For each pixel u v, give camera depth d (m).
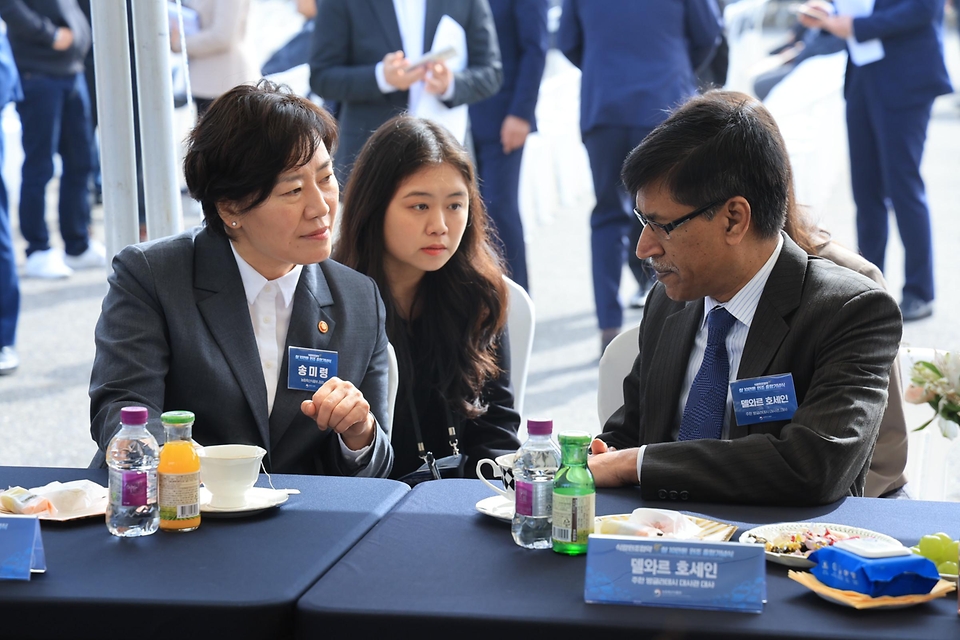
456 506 1.86
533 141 8.38
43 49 6.48
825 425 1.93
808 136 8.23
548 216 8.80
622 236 5.18
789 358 2.08
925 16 5.18
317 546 1.63
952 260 7.34
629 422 2.44
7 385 4.97
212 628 1.39
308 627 1.38
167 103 3.07
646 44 4.96
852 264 2.47
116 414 2.10
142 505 1.67
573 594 1.45
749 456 1.89
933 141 12.91
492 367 2.85
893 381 2.44
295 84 6.85
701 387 2.18
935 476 2.85
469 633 1.36
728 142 1.99
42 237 6.91
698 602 1.41
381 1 4.52
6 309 5.15
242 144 2.13
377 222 2.76
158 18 3.02
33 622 1.41
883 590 1.41
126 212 3.11
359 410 2.09
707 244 2.04
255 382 2.23
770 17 17.03
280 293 2.31
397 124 2.78
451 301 2.81
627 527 1.63
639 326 2.58
